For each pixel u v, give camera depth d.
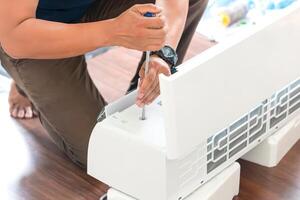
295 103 1.44
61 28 1.22
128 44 1.20
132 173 1.20
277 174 1.48
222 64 1.11
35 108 1.64
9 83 1.89
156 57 1.26
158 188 1.17
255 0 2.13
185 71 1.04
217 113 1.16
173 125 1.07
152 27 1.16
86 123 1.47
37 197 1.46
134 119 1.22
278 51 1.26
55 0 1.45
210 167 1.26
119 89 1.85
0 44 1.39
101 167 1.26
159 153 1.13
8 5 1.20
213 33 2.07
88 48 1.22
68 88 1.46
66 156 1.60
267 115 1.35
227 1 2.17
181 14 1.41
